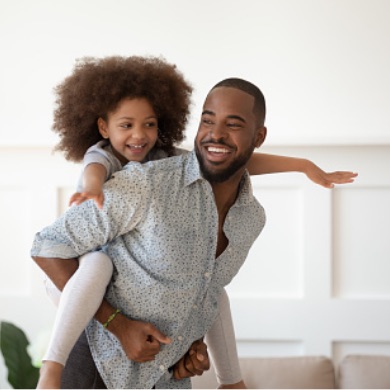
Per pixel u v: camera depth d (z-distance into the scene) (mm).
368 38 3732
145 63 2469
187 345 2199
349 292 3686
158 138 2518
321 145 3611
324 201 3643
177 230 2084
